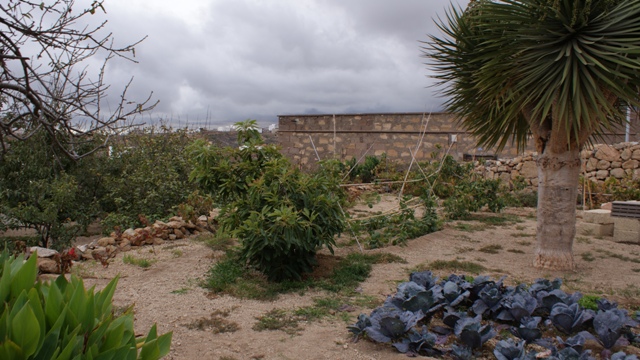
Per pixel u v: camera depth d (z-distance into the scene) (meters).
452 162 13.08
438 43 6.99
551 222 6.57
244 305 4.98
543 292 4.68
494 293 4.57
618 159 13.26
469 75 6.85
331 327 4.44
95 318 2.19
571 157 6.41
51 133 3.55
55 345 1.92
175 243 7.70
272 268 5.79
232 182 5.96
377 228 8.88
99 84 3.58
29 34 3.16
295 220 5.34
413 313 4.39
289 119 20.16
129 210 9.77
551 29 5.64
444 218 10.75
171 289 5.43
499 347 3.61
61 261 5.79
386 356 3.82
